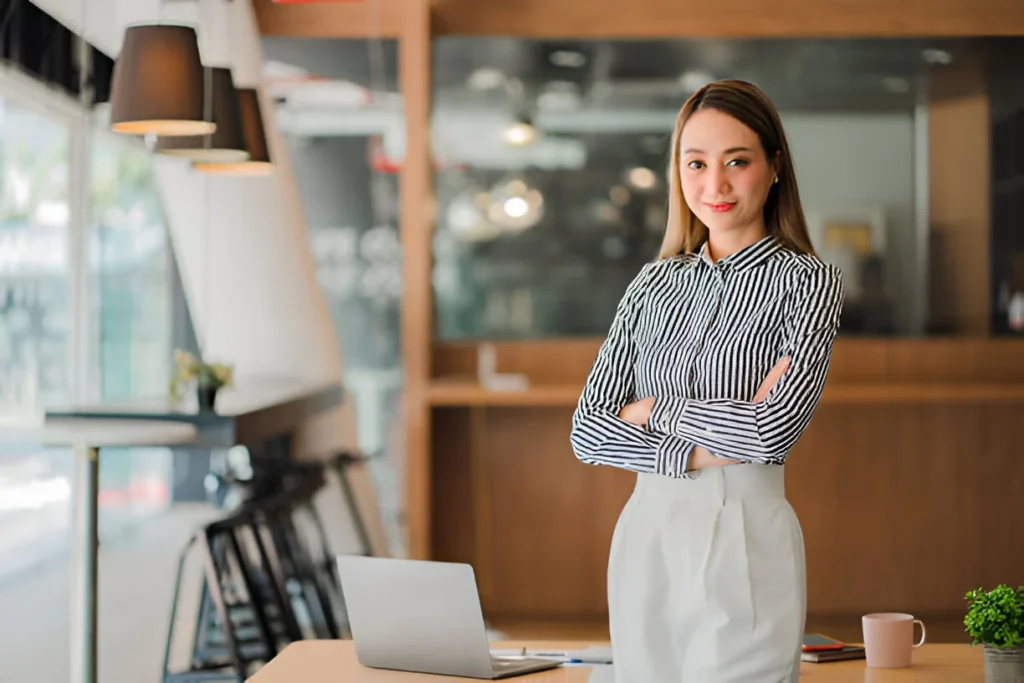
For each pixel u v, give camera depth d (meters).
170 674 3.95
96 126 6.53
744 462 1.79
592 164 5.89
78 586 3.49
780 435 1.78
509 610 5.71
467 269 5.90
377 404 6.09
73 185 6.35
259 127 5.00
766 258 1.90
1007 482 5.68
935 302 5.79
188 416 4.01
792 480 5.68
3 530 5.34
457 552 5.72
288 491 4.48
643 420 1.89
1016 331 5.77
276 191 5.92
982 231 5.79
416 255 5.58
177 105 4.06
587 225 5.90
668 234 2.05
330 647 2.23
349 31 5.61
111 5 5.60
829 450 5.68
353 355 6.11
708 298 1.92
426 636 2.01
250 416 4.15
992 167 5.77
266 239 5.91
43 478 5.61
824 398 5.31
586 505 5.71
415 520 5.50
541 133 5.88
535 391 5.39
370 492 5.98
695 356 1.91
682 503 1.79
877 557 5.69
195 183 5.89
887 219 5.80
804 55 5.77
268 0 5.62
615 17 5.62
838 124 5.79
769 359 1.87
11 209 5.59
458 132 5.89
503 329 5.88
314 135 6.11
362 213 6.12
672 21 5.61
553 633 5.33
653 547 1.79
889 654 2.12
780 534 1.76
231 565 4.82
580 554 5.71
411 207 5.58
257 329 5.89
